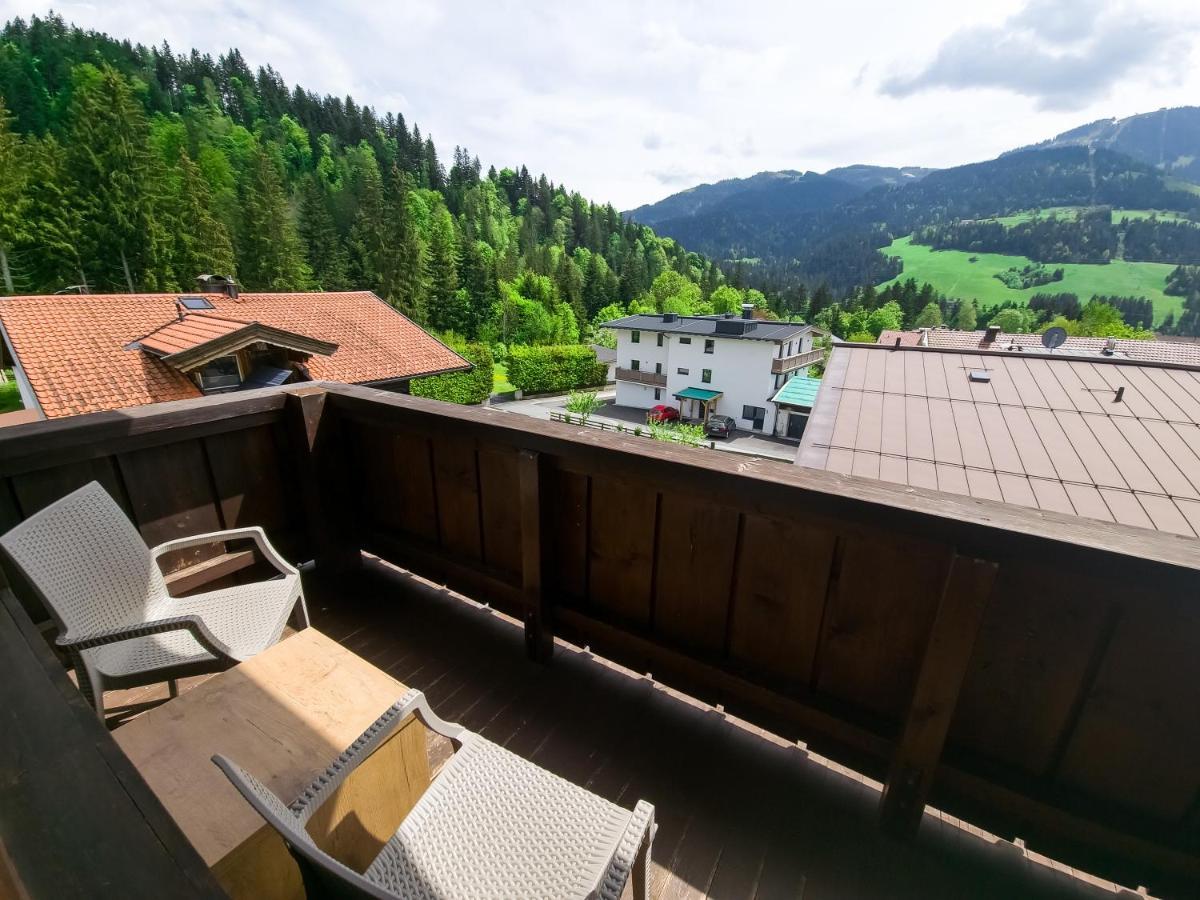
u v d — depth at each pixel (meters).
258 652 1.46
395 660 2.03
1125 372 7.23
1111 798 1.18
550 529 1.84
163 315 9.17
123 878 0.55
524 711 1.79
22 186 22.67
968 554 1.09
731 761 1.61
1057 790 1.22
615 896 0.81
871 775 1.42
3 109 24.22
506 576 2.07
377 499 2.43
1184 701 1.06
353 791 1.08
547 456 1.71
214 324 8.06
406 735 1.18
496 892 0.86
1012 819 1.27
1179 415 6.19
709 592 1.59
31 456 1.60
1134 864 1.17
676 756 1.62
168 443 1.96
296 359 8.48
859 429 6.43
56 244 22.77
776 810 1.46
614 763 1.60
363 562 2.67
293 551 2.45
